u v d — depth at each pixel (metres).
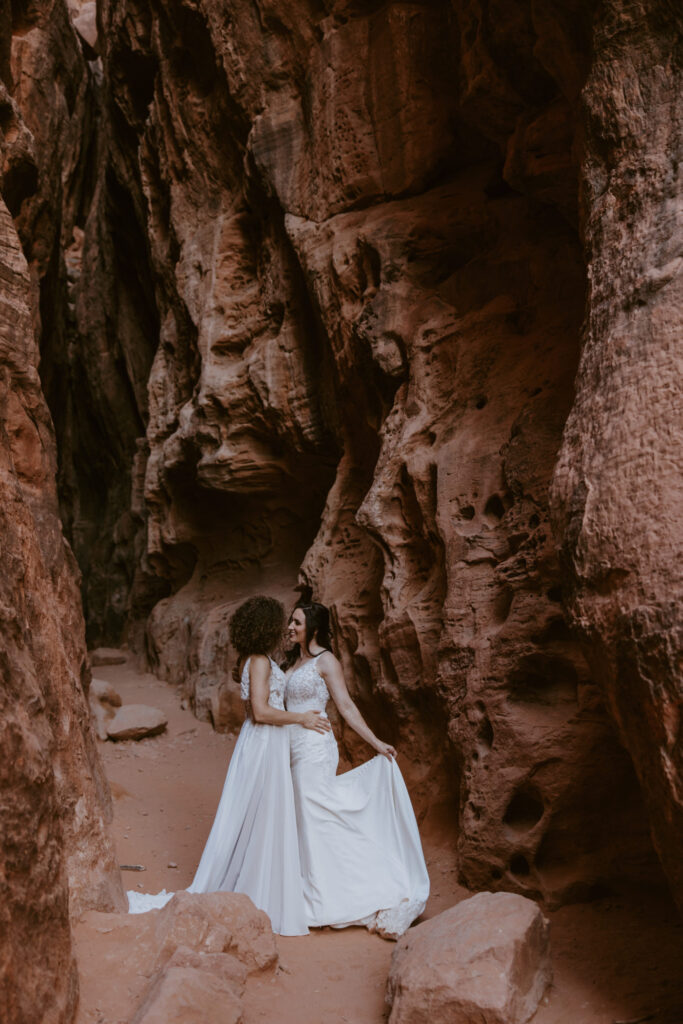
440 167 7.16
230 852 4.64
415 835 4.64
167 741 8.52
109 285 16.48
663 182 3.84
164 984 3.26
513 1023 3.27
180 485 10.81
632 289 3.77
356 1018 3.60
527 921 3.60
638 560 3.29
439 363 6.36
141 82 12.04
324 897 4.55
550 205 6.16
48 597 4.35
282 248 8.45
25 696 3.16
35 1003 2.87
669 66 3.93
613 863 4.46
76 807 4.19
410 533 6.22
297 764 4.75
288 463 9.08
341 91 7.46
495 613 5.20
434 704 5.71
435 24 6.98
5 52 8.84
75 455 19.94
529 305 6.03
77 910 3.89
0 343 4.49
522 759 4.66
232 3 8.23
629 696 3.26
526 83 5.52
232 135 9.16
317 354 8.23
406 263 6.86
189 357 10.67
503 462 5.46
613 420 3.61
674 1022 3.29
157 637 11.09
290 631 5.02
